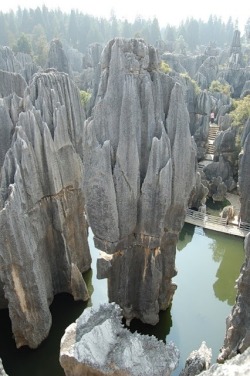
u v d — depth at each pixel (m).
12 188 19.09
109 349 13.23
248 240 16.67
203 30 157.75
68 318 23.80
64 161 23.62
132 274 21.81
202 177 42.75
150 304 22.11
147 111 18.98
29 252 18.95
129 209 19.72
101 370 12.68
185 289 27.22
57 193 23.03
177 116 19.03
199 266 30.33
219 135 43.53
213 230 34.31
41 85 24.11
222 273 29.61
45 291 21.39
